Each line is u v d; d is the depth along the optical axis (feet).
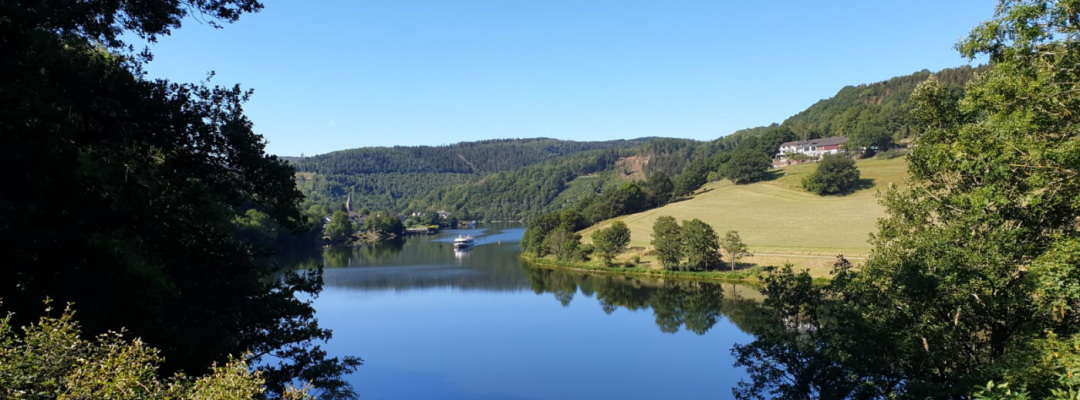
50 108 36.32
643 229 385.09
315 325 69.62
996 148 48.24
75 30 44.96
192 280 56.54
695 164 589.73
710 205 433.07
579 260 311.88
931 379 58.18
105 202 42.57
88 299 39.47
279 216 58.70
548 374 120.37
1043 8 44.04
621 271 278.46
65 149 38.29
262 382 24.71
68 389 21.48
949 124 71.92
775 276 80.74
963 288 59.52
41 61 38.06
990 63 54.39
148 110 46.39
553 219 434.30
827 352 64.80
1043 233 60.75
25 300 35.50
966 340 63.36
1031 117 43.62
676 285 233.76
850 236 285.43
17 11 35.60
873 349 60.34
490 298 213.46
